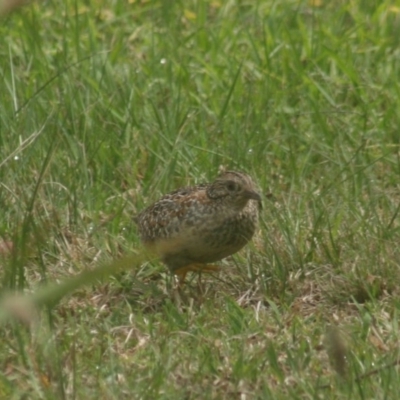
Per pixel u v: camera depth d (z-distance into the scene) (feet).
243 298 35.76
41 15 58.03
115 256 38.04
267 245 37.76
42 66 51.60
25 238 31.22
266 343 31.09
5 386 28.71
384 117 48.32
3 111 46.24
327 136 46.88
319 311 34.45
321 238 38.32
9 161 42.22
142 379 28.99
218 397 27.78
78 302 35.12
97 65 52.13
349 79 51.90
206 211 35.09
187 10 59.72
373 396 28.32
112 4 60.08
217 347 31.07
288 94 50.65
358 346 30.94
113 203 41.98
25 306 17.39
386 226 39.14
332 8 60.85
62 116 46.91
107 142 45.57
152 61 53.21
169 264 36.27
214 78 51.80
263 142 45.70
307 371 29.73
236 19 58.75
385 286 36.01
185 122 47.42
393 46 55.93
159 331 32.53
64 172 42.93
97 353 30.63
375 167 45.16
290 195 41.93
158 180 42.80
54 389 28.37
